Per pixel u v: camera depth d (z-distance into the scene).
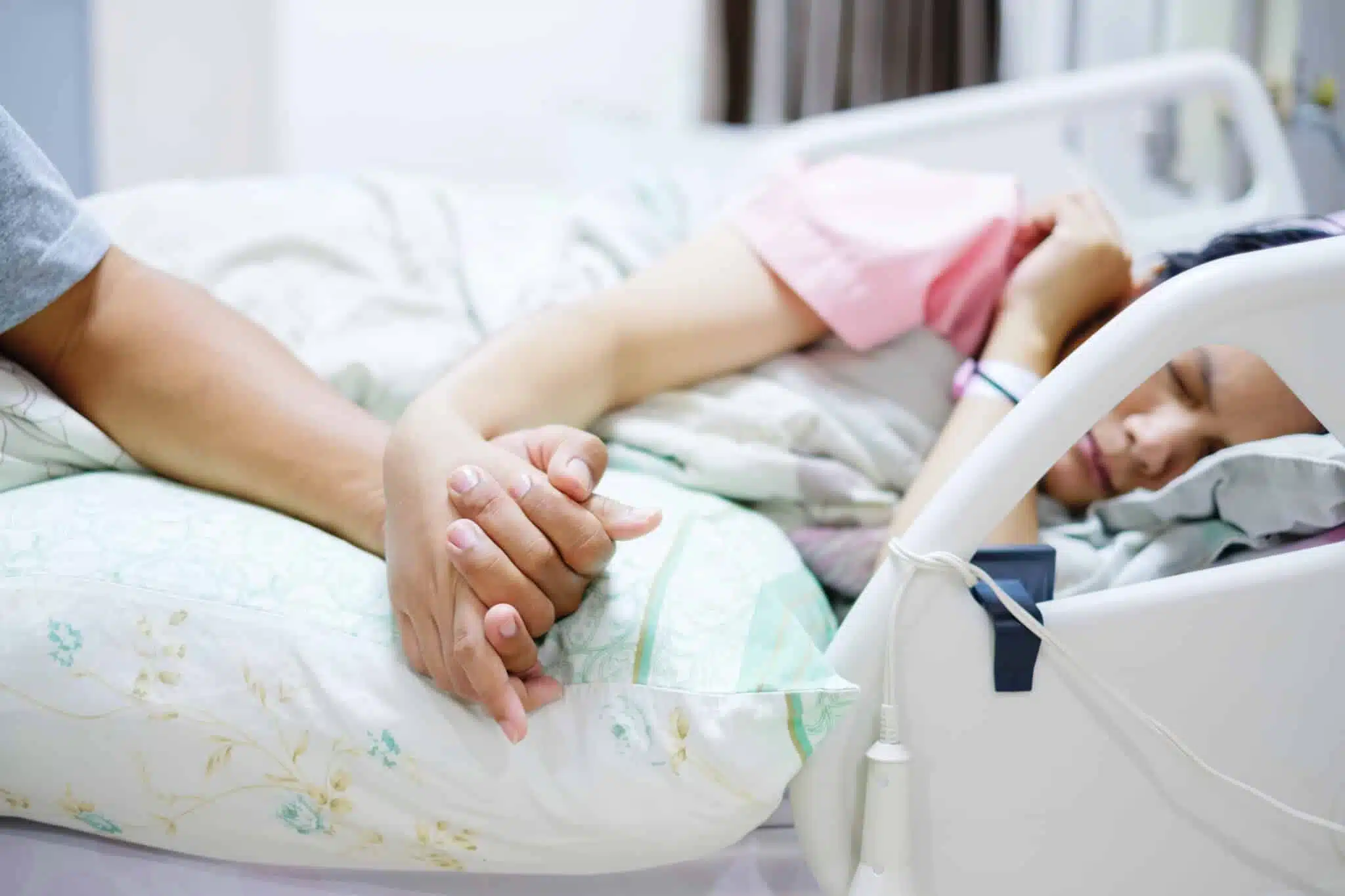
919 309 0.98
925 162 1.87
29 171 0.79
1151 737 0.73
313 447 0.80
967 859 0.73
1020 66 2.06
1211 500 0.89
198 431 0.80
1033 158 1.86
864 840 0.70
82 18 2.20
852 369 1.00
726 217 1.06
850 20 2.07
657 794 0.68
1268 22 1.83
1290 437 0.88
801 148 1.45
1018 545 0.75
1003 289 1.01
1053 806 0.73
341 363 0.99
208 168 2.33
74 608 0.70
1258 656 0.73
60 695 0.69
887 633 0.70
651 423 0.93
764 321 0.97
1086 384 0.69
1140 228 1.56
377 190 1.19
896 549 0.70
